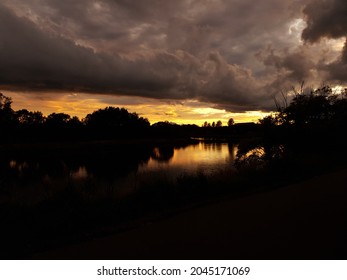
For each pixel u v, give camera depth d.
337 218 6.02
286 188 10.22
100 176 22.73
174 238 5.39
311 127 19.23
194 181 11.16
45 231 6.73
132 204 9.09
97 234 6.07
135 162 35.28
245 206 7.70
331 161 17.88
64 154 49.50
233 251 4.62
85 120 105.19
